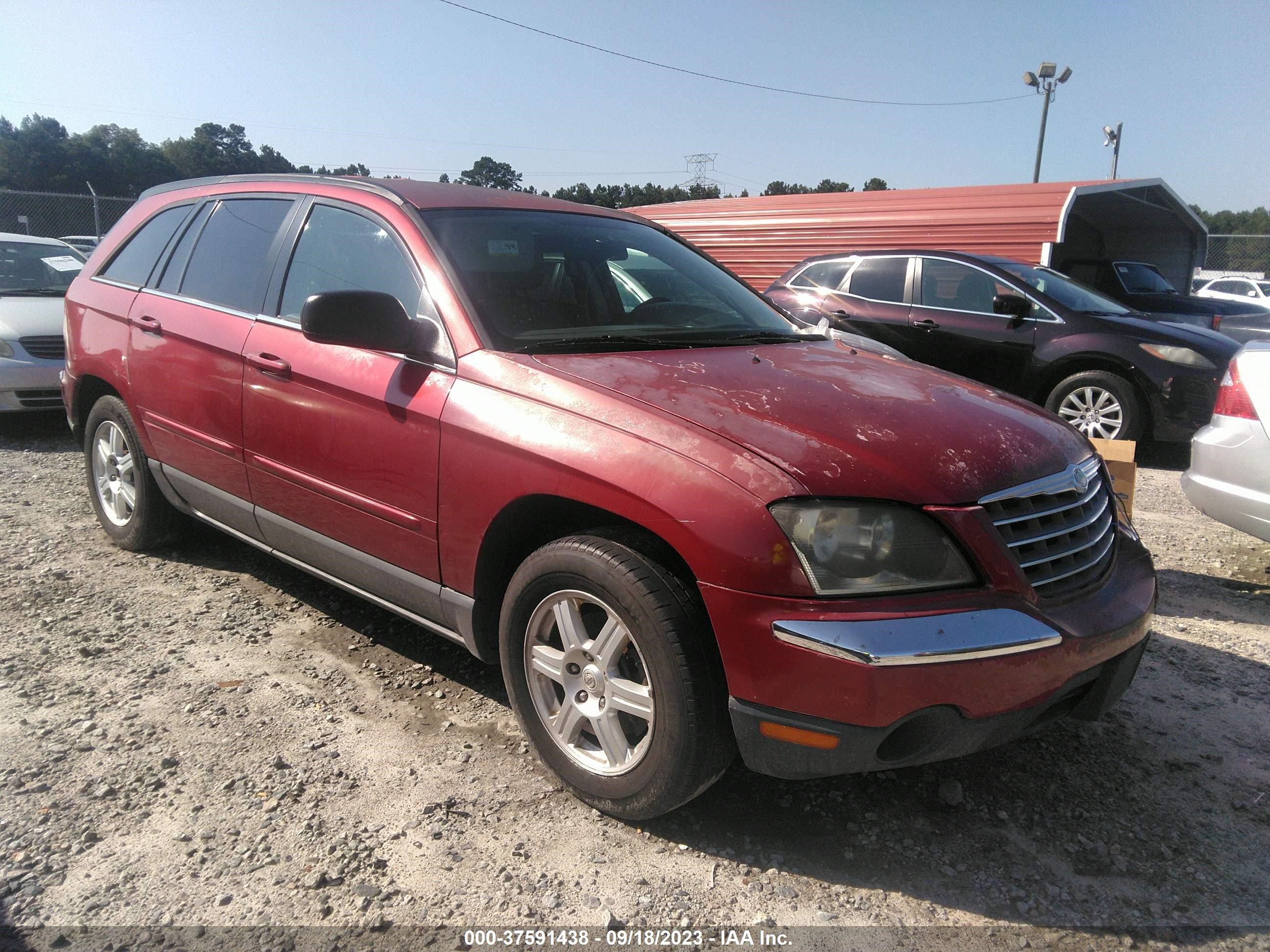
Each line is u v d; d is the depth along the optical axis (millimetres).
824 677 2164
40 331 7336
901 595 2221
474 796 2723
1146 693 3498
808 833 2615
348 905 2266
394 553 3092
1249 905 2355
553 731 2707
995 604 2268
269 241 3746
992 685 2221
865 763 2230
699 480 2314
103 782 2717
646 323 3389
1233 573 4891
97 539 4844
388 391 3014
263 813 2600
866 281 8844
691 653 2336
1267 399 4281
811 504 2229
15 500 5555
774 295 9430
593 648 2566
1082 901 2361
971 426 2605
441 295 3055
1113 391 7520
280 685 3340
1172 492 6723
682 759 2373
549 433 2588
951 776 2912
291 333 3434
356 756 2902
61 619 3838
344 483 3197
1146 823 2695
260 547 3848
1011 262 8531
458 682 3412
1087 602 2492
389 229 3324
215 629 3791
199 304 3932
